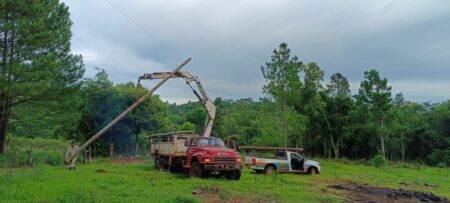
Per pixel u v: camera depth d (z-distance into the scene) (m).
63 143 40.88
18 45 23.50
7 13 23.05
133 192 11.64
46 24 25.38
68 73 26.86
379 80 50.28
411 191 18.48
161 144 21.69
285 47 39.53
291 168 23.80
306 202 12.27
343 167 35.81
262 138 49.59
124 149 45.34
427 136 62.22
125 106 46.09
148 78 23.59
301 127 46.66
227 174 17.75
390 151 62.66
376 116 51.56
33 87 22.20
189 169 17.80
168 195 11.21
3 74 22.44
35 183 12.77
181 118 91.56
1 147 25.28
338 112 55.53
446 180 28.00
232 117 79.38
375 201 14.04
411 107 75.62
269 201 12.12
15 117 26.31
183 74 23.05
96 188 12.18
